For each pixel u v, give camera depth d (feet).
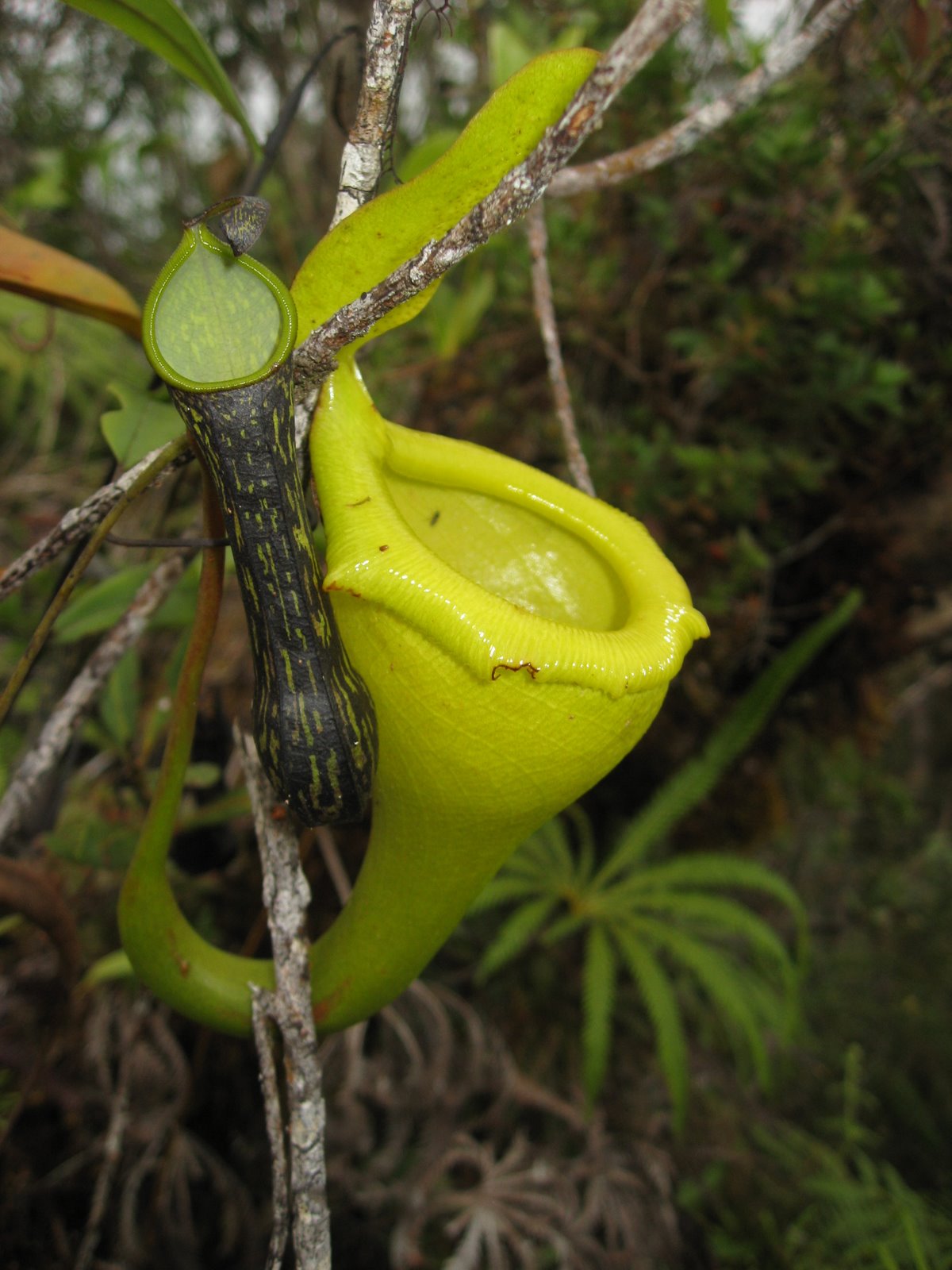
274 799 0.84
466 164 0.68
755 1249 1.74
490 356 1.79
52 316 1.22
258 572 0.65
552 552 0.92
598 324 1.72
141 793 1.30
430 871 0.81
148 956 0.82
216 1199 1.51
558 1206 1.59
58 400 2.08
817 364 1.57
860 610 1.87
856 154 1.46
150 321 0.63
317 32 1.90
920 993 2.42
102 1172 1.26
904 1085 2.19
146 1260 1.38
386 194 0.70
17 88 1.99
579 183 0.90
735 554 1.64
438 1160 1.58
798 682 1.97
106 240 2.17
